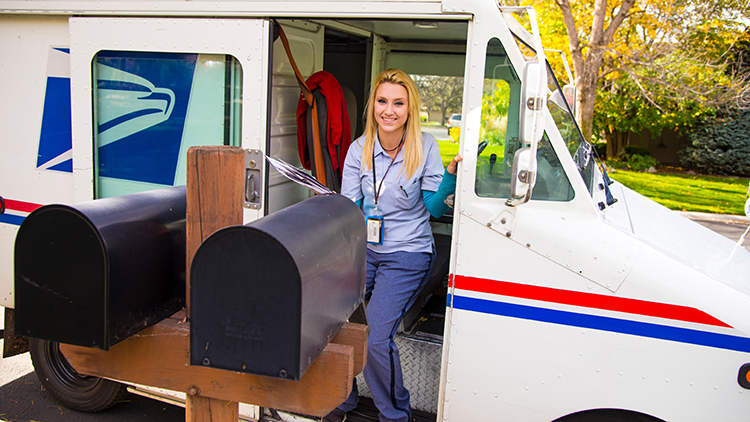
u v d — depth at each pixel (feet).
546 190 7.08
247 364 4.37
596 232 6.94
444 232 13.55
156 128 8.73
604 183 9.44
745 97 36.76
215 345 4.41
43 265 4.66
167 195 5.65
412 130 8.20
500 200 7.16
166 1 8.23
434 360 8.82
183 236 5.59
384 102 8.01
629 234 7.09
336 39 12.50
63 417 10.46
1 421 10.22
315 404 5.06
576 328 7.02
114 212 4.83
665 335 6.70
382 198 8.39
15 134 9.62
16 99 9.52
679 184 42.86
